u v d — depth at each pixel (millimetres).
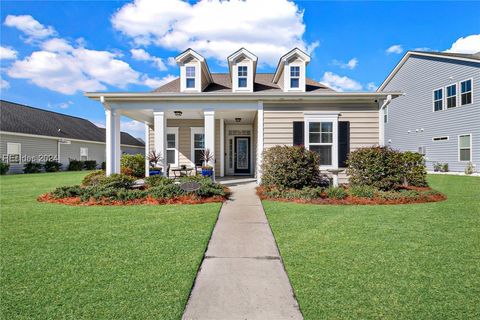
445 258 3045
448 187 9086
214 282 2568
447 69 15688
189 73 10211
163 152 9133
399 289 2375
